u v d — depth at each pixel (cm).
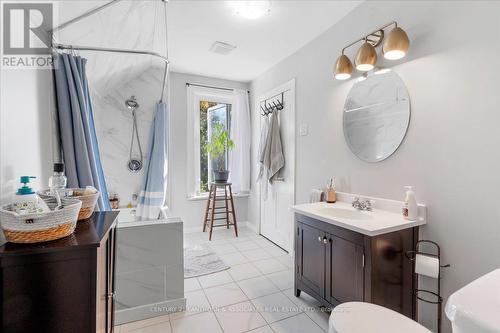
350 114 209
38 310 79
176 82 351
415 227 157
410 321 104
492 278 75
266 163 313
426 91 155
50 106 141
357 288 148
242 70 339
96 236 90
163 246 179
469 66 135
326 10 202
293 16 209
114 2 141
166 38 225
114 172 283
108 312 111
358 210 184
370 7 188
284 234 306
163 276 180
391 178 178
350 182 211
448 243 146
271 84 327
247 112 383
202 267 257
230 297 204
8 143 99
